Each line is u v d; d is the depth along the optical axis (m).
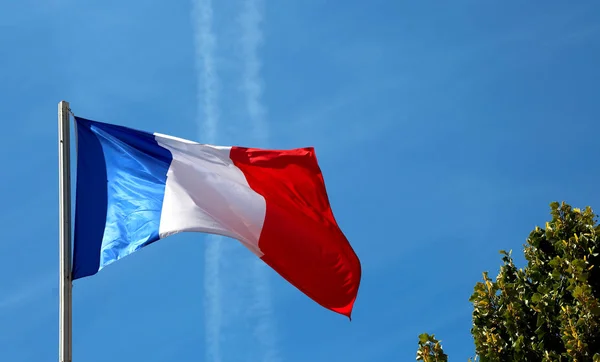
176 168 12.72
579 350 13.28
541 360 13.98
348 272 12.95
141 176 12.55
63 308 10.98
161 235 12.16
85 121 12.66
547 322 14.11
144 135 12.84
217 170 12.91
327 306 12.90
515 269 15.62
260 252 12.87
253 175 13.02
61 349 10.74
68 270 11.25
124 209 12.27
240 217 12.77
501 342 14.35
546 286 14.49
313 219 13.01
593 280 14.40
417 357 14.76
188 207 12.49
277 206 12.92
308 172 13.15
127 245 11.99
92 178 12.36
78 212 12.07
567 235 15.06
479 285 15.18
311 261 12.93
